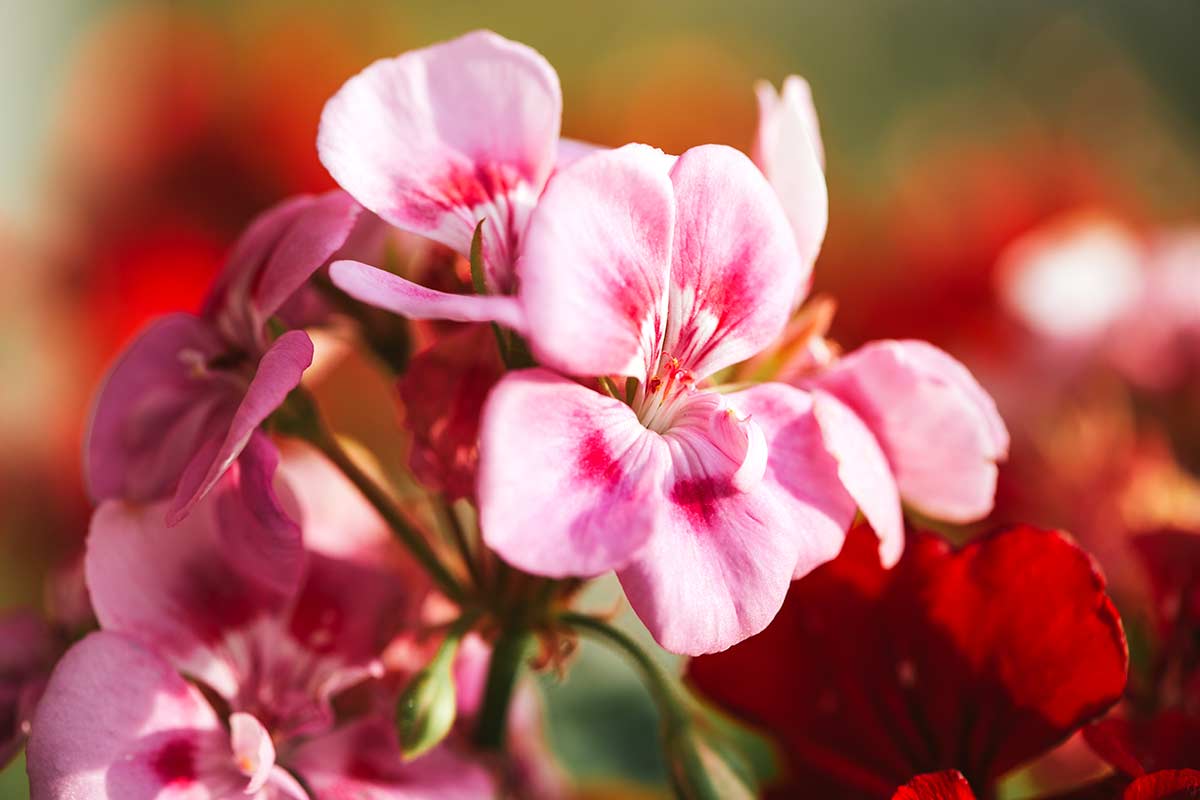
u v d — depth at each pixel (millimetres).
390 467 533
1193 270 401
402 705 280
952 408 281
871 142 867
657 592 260
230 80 669
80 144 655
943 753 295
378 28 748
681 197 273
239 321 289
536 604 293
